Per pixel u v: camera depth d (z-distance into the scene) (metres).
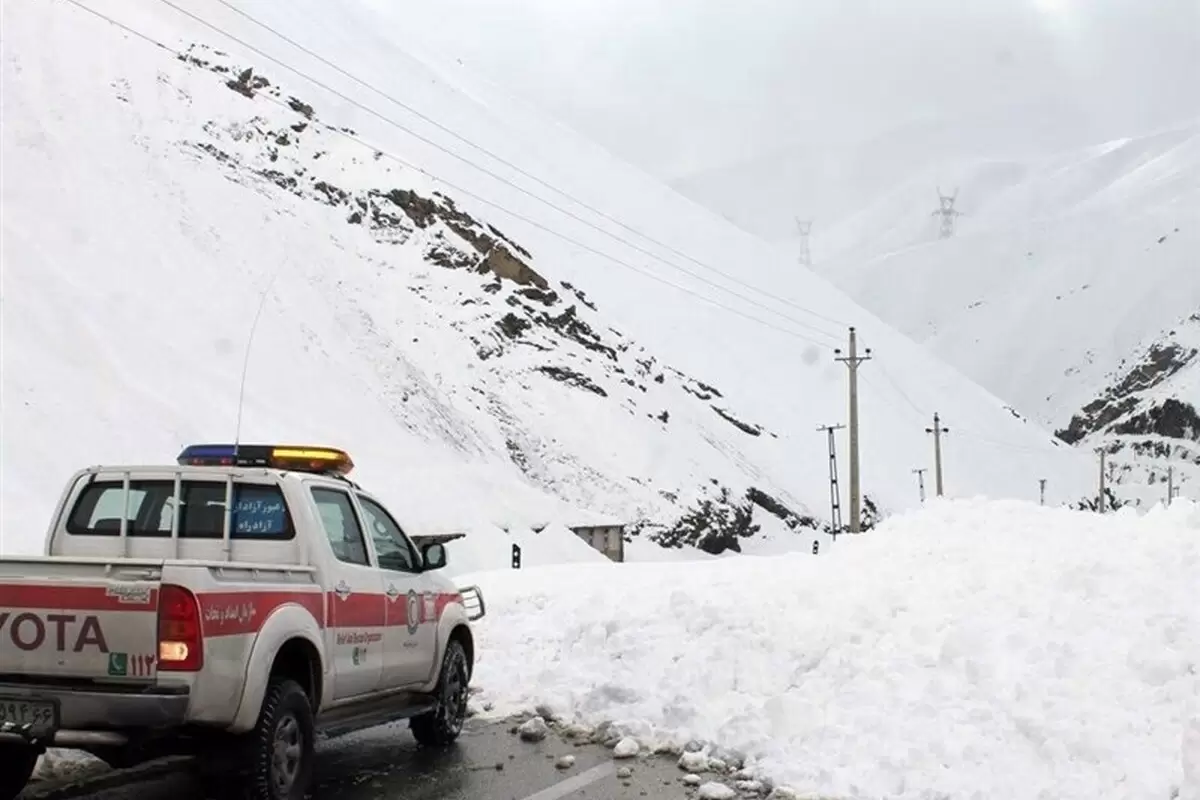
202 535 7.36
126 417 36.44
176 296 48.47
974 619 9.27
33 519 27.28
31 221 46.16
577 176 150.00
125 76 66.44
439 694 8.73
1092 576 9.69
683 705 8.86
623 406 75.75
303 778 6.65
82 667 5.93
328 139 79.31
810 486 91.31
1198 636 8.10
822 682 8.88
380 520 8.56
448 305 70.75
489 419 63.25
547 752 8.50
